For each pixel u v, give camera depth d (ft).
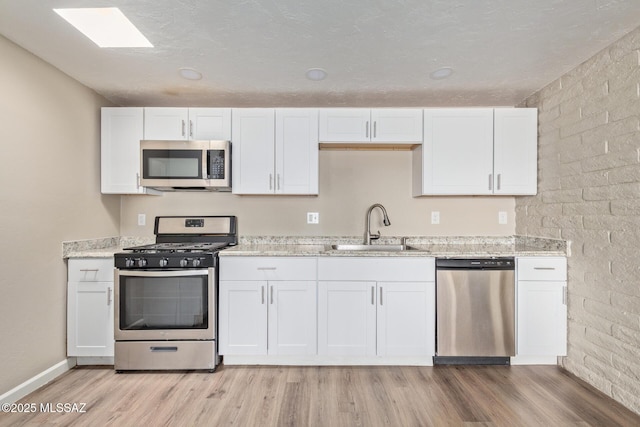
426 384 7.22
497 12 5.57
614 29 6.11
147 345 7.80
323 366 8.13
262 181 9.00
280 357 8.20
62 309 7.77
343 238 9.98
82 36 6.27
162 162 8.77
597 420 5.96
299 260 8.03
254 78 8.05
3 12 5.52
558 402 6.53
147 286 7.86
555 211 8.31
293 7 5.44
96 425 5.83
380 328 8.00
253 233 10.05
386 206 10.04
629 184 6.32
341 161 10.05
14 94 6.52
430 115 8.93
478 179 8.93
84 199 8.44
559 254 7.91
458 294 7.96
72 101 8.03
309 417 6.04
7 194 6.40
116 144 8.95
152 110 8.93
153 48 6.70
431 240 9.98
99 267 7.91
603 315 6.90
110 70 7.63
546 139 8.60
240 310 8.04
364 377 7.54
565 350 7.91
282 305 8.03
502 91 8.89
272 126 8.98
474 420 5.95
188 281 7.86
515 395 6.78
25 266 6.81
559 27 6.01
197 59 7.15
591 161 7.18
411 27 6.00
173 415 6.11
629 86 6.30
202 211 10.03
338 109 8.97
